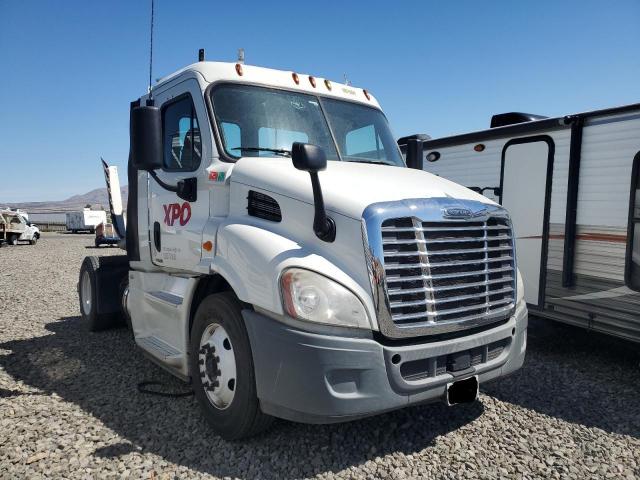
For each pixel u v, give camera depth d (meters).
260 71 4.65
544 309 6.38
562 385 5.04
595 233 5.82
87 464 3.36
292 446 3.60
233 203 3.96
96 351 5.91
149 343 4.77
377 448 3.62
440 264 3.37
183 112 4.57
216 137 4.15
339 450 3.57
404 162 5.34
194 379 3.93
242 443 3.62
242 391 3.40
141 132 3.99
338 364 3.03
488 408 4.40
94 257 7.01
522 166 6.63
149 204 5.08
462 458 3.53
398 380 3.15
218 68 4.45
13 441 3.66
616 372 5.48
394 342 3.22
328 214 3.35
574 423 4.15
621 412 4.41
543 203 6.36
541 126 6.34
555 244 6.24
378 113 5.33
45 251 23.56
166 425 3.92
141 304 5.22
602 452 3.69
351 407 3.06
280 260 3.22
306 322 3.10
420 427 3.98
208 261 3.88
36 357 5.69
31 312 8.23
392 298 3.19
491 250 3.70
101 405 4.31
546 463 3.51
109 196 7.27
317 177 3.24
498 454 3.61
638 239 5.41
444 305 3.40
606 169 5.70
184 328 4.11
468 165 7.42
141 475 3.23
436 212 3.41
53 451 3.52
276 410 3.23
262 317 3.26
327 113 4.79
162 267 4.83
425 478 3.27
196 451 3.52
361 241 3.18
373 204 3.26
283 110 4.54
